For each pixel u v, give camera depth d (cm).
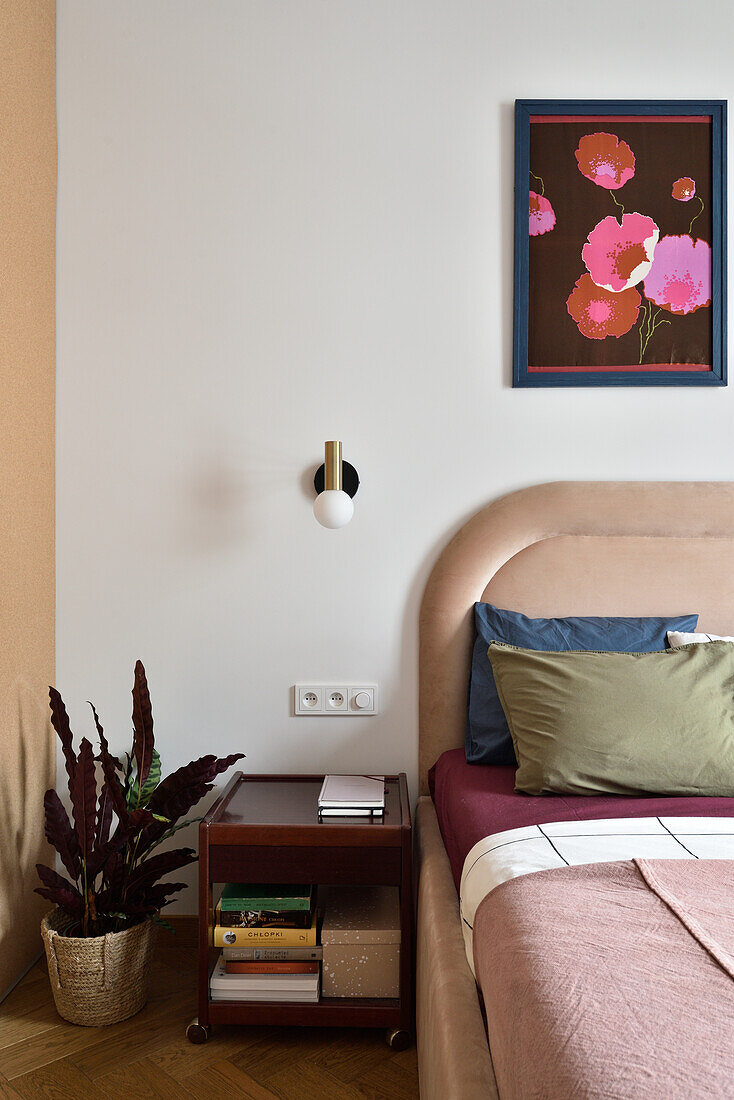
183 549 247
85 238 245
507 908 134
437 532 247
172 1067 188
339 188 245
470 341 246
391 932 199
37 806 234
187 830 246
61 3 243
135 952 206
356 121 245
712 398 247
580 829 164
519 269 243
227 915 201
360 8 244
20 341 222
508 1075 109
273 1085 183
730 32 244
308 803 217
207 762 211
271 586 247
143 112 244
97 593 247
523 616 234
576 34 244
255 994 198
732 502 239
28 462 228
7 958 216
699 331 246
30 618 230
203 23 244
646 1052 94
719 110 244
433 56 244
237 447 247
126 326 246
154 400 246
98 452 246
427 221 245
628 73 244
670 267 246
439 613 241
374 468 247
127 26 244
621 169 245
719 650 205
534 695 202
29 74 226
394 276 246
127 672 248
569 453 247
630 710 194
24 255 224
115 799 204
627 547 240
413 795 247
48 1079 183
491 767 219
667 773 188
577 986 108
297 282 246
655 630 228
